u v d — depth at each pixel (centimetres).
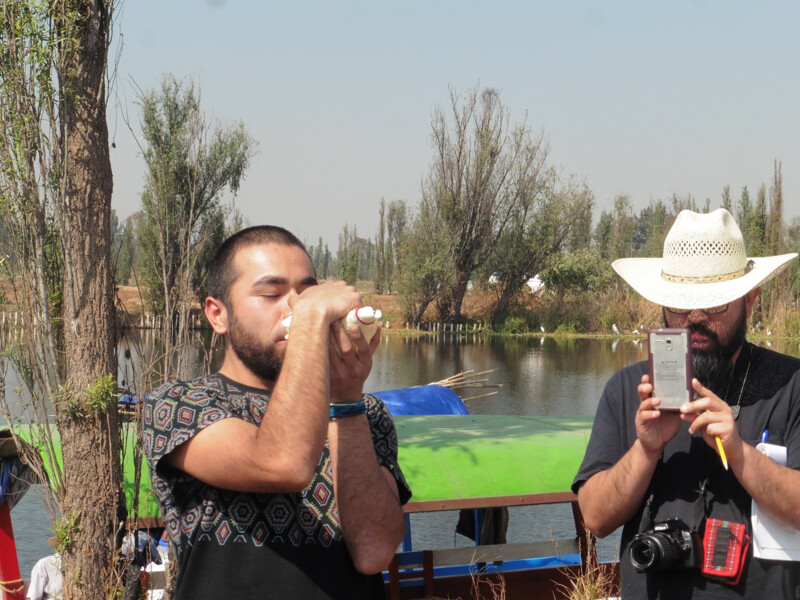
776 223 5269
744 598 258
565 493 539
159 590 526
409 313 5528
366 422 230
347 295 210
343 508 221
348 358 217
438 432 587
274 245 233
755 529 258
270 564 214
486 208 5441
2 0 519
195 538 215
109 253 541
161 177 620
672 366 251
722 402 249
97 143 538
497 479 531
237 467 202
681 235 282
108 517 520
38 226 531
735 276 279
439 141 5478
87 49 537
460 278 5516
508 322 5325
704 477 269
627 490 263
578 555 627
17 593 516
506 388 2320
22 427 553
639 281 293
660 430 254
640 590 272
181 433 211
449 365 2984
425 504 514
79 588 509
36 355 525
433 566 547
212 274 239
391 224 8556
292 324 206
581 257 5591
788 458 263
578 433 589
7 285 533
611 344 4303
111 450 523
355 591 224
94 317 527
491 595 562
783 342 4066
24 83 526
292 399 199
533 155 5528
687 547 260
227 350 237
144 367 559
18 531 831
